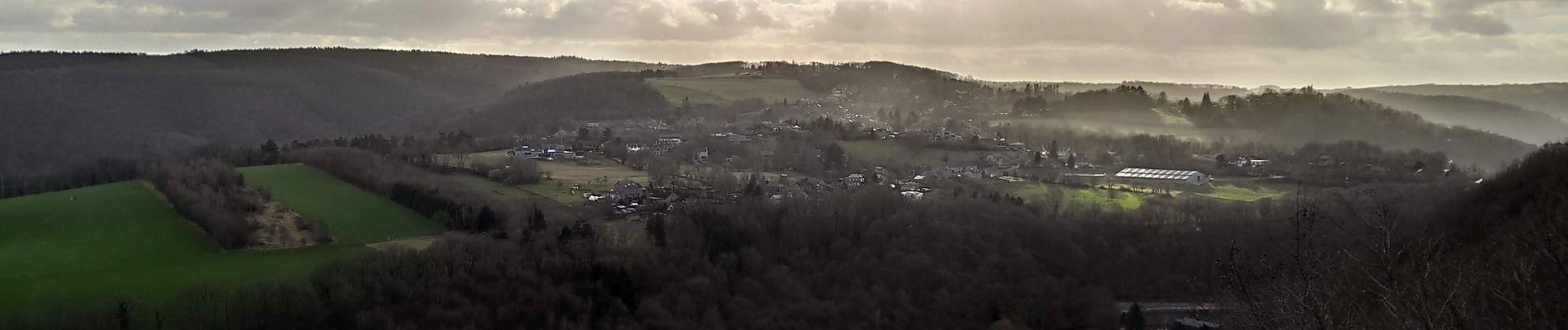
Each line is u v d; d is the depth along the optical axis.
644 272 86.75
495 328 76.94
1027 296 90.56
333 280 77.19
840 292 90.00
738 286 89.62
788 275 91.62
